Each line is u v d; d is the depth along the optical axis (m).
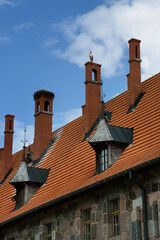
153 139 23.89
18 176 30.59
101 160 25.64
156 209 20.52
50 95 37.09
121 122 28.53
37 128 36.25
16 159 40.00
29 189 30.39
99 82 33.16
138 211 21.31
